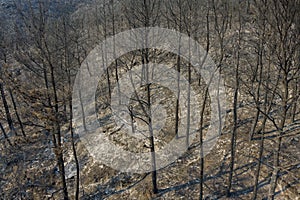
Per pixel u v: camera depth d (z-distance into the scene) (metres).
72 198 14.51
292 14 7.32
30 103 11.11
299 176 11.62
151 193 13.58
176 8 14.93
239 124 15.83
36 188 15.80
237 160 13.84
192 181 13.66
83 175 15.93
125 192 14.16
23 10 12.46
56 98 11.26
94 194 14.52
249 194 11.98
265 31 10.05
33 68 11.08
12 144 19.69
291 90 15.29
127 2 16.42
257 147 13.98
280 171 12.18
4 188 16.41
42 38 10.79
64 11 13.71
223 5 12.87
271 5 8.30
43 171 16.88
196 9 13.84
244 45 15.50
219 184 12.98
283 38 7.96
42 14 11.05
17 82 11.45
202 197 12.45
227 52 16.38
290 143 13.41
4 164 18.17
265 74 14.28
